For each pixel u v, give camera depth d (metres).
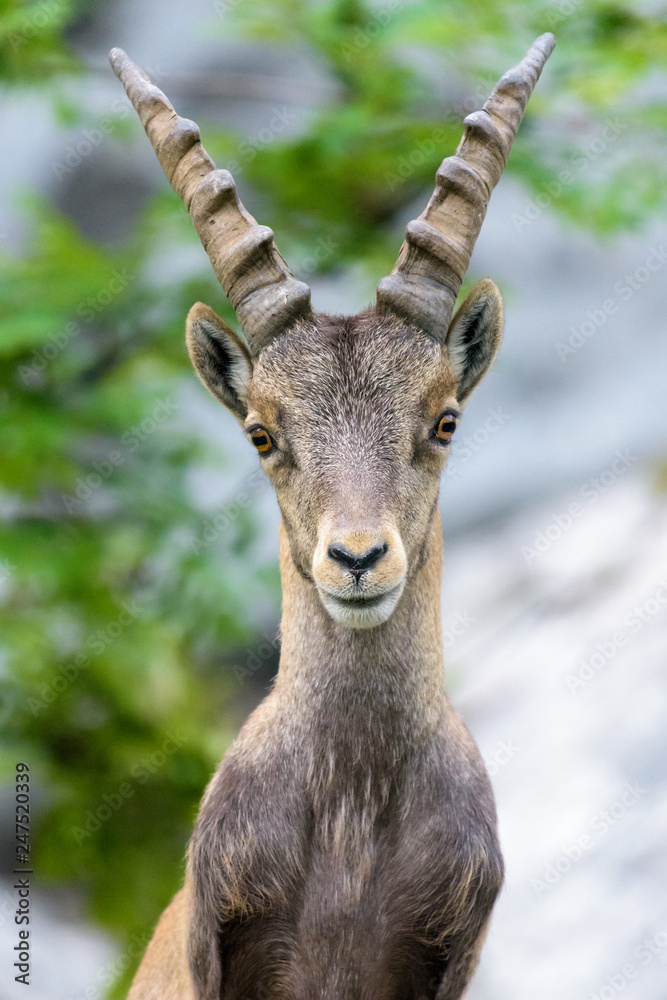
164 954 7.94
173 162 7.54
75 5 13.82
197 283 13.05
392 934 6.80
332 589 6.21
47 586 12.99
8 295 12.74
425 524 6.80
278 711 6.96
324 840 6.75
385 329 6.91
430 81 13.13
